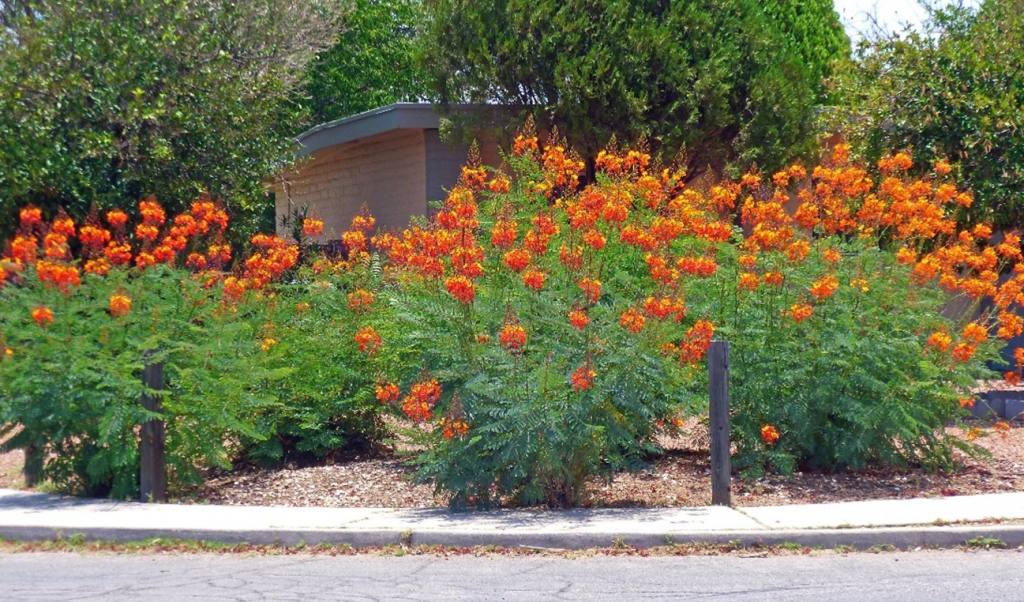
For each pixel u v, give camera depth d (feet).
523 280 30.07
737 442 32.83
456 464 28.45
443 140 63.98
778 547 25.14
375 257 39.58
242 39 67.36
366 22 114.01
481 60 62.18
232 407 31.94
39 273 31.58
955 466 33.40
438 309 30.14
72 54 55.06
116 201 55.16
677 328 31.63
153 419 30.73
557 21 60.54
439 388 28.45
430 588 22.18
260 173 61.67
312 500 31.17
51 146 52.85
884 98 49.52
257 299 36.73
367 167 74.13
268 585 22.61
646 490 30.99
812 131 61.62
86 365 30.09
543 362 28.25
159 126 56.24
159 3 58.85
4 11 62.64
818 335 32.24
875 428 31.83
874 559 24.25
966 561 23.98
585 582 22.45
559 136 60.90
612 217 31.50
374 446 37.83
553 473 28.50
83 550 26.25
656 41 59.62
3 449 30.71
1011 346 54.44
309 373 36.06
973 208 46.09
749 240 34.12
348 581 22.86
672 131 59.52
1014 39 48.60
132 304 32.68
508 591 21.85
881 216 35.29
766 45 62.95
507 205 34.71
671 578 22.70
